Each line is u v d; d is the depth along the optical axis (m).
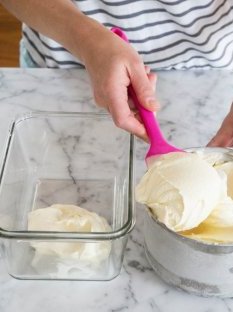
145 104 0.60
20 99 0.82
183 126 0.76
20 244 0.57
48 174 0.72
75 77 0.85
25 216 0.65
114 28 0.78
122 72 0.62
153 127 0.59
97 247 0.57
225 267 0.50
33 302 0.56
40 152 0.74
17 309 0.55
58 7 0.74
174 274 0.54
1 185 0.60
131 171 0.59
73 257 0.57
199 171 0.51
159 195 0.50
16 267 0.58
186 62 0.87
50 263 0.58
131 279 0.58
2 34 1.83
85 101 0.81
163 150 0.57
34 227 0.60
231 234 0.50
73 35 0.70
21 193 0.69
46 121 0.73
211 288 0.53
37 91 0.83
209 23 0.83
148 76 0.66
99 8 0.83
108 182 0.71
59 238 0.54
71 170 0.72
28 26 0.87
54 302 0.56
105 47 0.65
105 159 0.73
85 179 0.71
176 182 0.50
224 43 0.87
